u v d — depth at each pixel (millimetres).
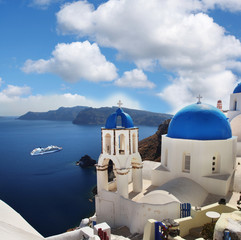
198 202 15438
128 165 17141
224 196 16422
